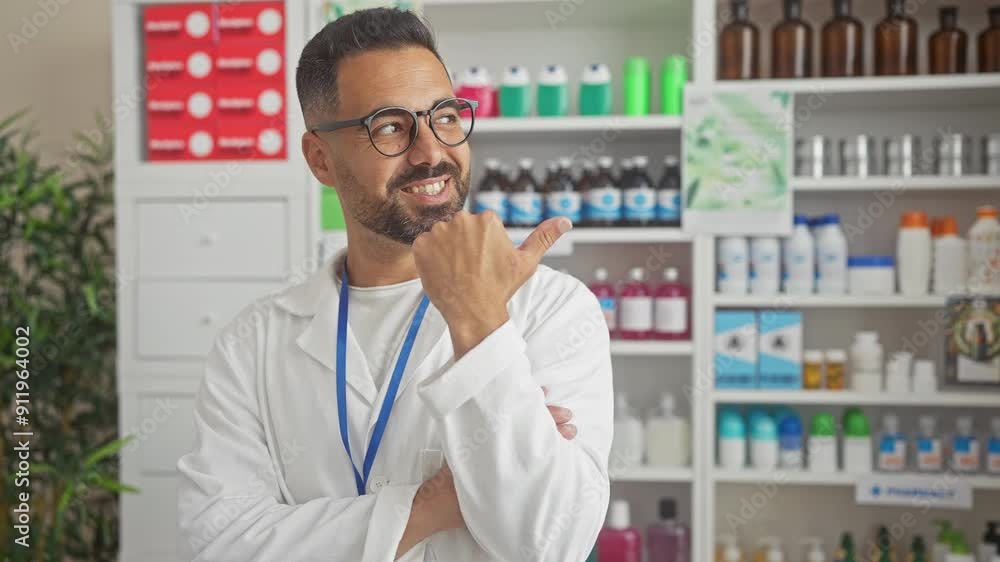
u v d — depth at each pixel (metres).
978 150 2.46
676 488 2.60
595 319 1.02
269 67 2.31
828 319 2.56
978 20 2.44
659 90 2.57
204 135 2.34
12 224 2.47
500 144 2.65
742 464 2.37
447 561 0.92
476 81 2.41
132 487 2.33
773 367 2.36
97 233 2.58
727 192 2.31
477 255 0.82
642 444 2.46
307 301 1.06
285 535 0.91
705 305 2.34
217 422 1.03
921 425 2.37
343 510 0.90
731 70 2.35
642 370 2.63
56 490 2.53
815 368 2.38
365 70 0.93
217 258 2.33
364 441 0.98
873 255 2.53
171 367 2.35
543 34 2.62
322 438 0.99
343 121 0.94
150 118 2.35
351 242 1.04
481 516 0.82
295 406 1.01
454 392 0.80
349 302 1.06
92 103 2.74
